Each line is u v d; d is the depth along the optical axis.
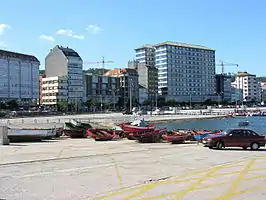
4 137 33.81
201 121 115.62
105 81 191.50
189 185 15.64
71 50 179.62
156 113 138.38
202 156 25.55
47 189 15.06
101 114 131.12
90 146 33.03
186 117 118.00
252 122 111.31
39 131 38.88
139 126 48.69
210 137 30.91
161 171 19.27
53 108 163.50
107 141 39.59
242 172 18.77
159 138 38.41
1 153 26.92
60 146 32.88
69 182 16.45
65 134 45.09
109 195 13.96
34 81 161.00
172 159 23.92
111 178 17.36
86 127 47.38
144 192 14.38
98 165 21.30
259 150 29.72
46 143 36.28
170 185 15.68
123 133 44.50
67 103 162.50
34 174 18.41
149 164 21.69
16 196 13.90
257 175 17.89
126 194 14.09
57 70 176.50
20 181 16.70
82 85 179.12
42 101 176.25
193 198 13.28
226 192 14.20
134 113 128.00
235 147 32.09
